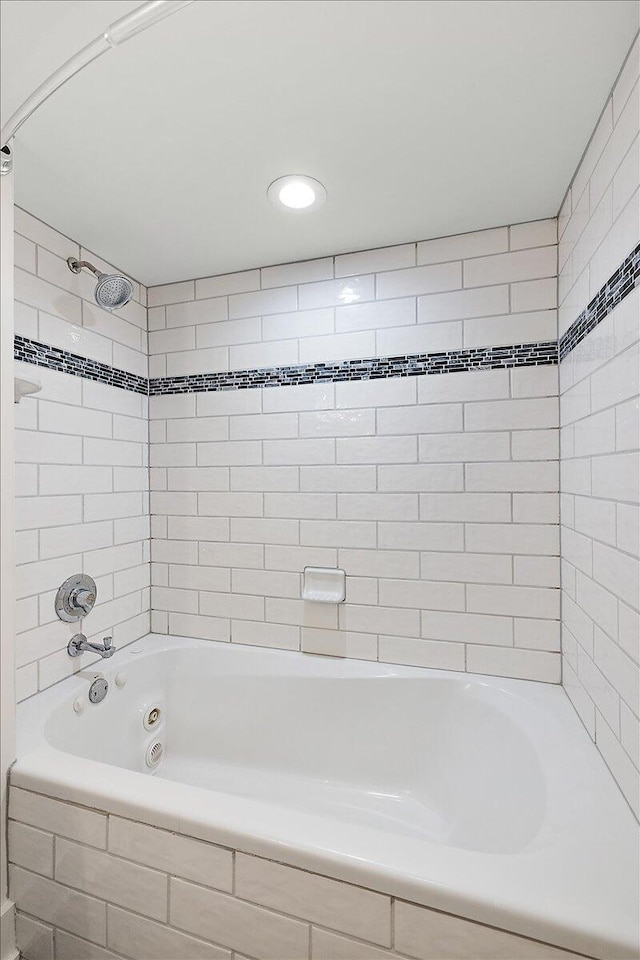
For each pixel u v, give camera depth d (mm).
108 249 1739
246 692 1825
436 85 1031
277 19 882
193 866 964
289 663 1803
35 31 911
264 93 1049
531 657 1587
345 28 899
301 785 1713
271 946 906
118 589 1872
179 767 1830
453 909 798
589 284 1207
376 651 1758
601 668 1143
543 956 752
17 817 1133
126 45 926
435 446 1684
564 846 888
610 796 1011
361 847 884
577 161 1282
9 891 1145
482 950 784
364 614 1770
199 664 1892
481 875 822
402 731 1651
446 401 1671
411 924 822
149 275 1949
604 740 1128
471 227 1612
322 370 1813
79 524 1688
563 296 1472
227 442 1939
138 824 1014
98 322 1779
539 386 1571
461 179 1361
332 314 1802
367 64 978
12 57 967
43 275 1553
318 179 1359
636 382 907
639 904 768
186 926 969
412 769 1628
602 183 1104
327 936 871
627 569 964
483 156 1264
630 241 933
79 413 1689
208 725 1852
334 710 1723
